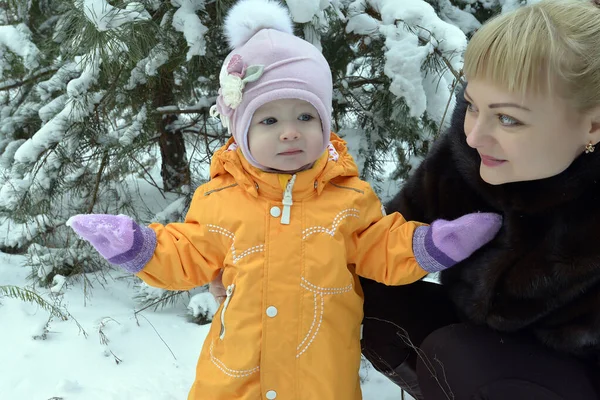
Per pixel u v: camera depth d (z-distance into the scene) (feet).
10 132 8.38
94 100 7.16
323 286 4.20
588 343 3.72
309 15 5.57
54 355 6.04
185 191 8.19
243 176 4.33
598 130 3.40
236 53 4.42
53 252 7.82
